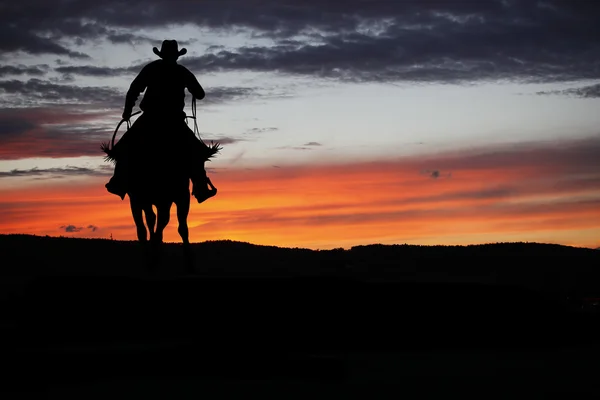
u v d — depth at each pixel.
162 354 11.19
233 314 12.86
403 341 13.29
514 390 9.90
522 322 14.02
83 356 10.92
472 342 13.56
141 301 12.81
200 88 14.73
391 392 9.77
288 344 12.77
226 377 10.80
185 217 14.50
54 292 12.84
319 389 9.95
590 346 13.81
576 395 9.62
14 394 9.88
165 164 13.97
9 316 13.38
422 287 13.88
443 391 9.80
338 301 13.31
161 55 14.47
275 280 13.23
